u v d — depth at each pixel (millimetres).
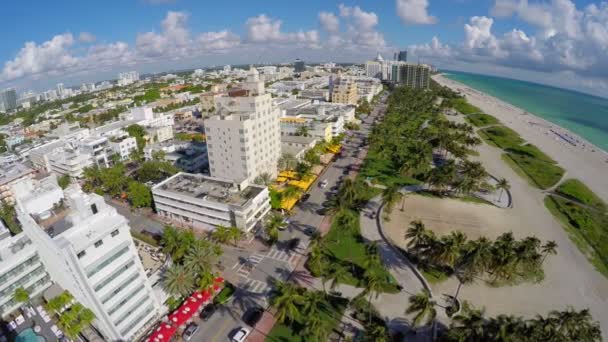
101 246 60375
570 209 127812
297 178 147250
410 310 65500
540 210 126438
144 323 71750
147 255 97812
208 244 87812
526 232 110250
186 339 69250
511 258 75812
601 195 145625
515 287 84312
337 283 76125
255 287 84250
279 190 134375
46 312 79812
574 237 108312
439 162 177625
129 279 66375
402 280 86125
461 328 58469
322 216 118750
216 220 106875
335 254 96625
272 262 93750
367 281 71875
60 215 104000
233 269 91062
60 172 162000
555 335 54094
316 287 83500
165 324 71625
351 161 176250
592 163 191375
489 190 141875
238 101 129500
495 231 109812
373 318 73125
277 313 75125
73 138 194750
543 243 103812
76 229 60375
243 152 123562
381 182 147250
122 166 164375
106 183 135875
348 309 76125
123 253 64750
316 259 83500
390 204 110375
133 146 190625
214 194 110125
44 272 83938
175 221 117062
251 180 128750
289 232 108500
